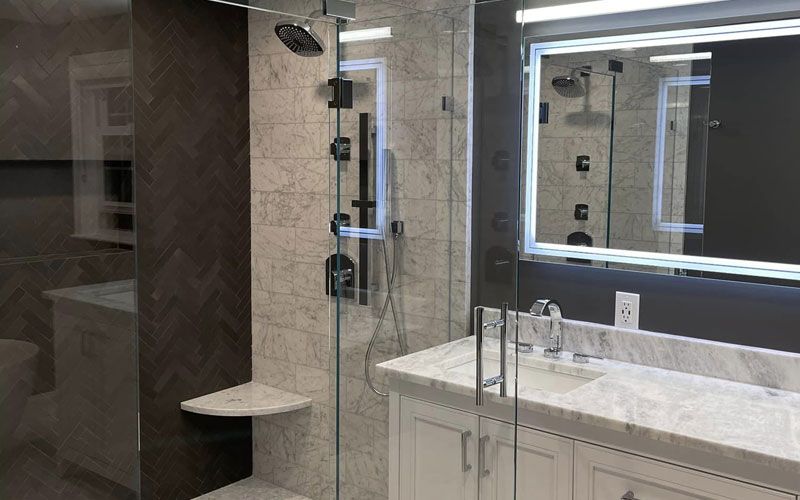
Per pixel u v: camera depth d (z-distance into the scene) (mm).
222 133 3475
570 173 2713
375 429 1926
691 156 2434
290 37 2188
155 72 3188
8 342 1529
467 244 2023
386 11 1866
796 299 2281
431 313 1989
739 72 2311
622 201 2600
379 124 1872
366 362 1898
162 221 3262
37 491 1587
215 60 3412
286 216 3461
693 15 2375
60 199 1591
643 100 2512
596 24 2586
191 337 3418
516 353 2107
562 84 2693
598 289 2701
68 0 1584
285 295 3506
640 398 2195
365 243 1878
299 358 3477
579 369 2535
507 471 2156
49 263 1582
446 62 1955
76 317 1636
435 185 1964
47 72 1555
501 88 2014
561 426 2174
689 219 2459
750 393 2242
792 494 1766
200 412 3324
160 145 3230
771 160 2281
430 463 2014
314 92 3279
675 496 1964
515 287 2088
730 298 2406
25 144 1528
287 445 3566
